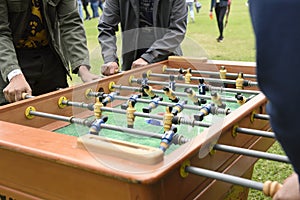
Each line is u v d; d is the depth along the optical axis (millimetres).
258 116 1658
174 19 2283
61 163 1160
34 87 2469
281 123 825
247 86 2182
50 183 1246
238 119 1485
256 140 1709
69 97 1953
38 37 2365
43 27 2336
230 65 2441
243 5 16297
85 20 12633
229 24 11047
